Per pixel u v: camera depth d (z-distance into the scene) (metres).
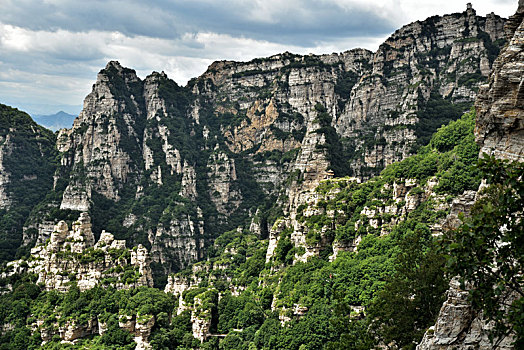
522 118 68.56
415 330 88.69
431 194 168.00
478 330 61.09
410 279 92.94
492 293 52.66
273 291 198.75
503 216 53.12
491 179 55.56
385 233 174.12
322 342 151.62
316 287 168.12
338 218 196.38
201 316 198.50
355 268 158.62
